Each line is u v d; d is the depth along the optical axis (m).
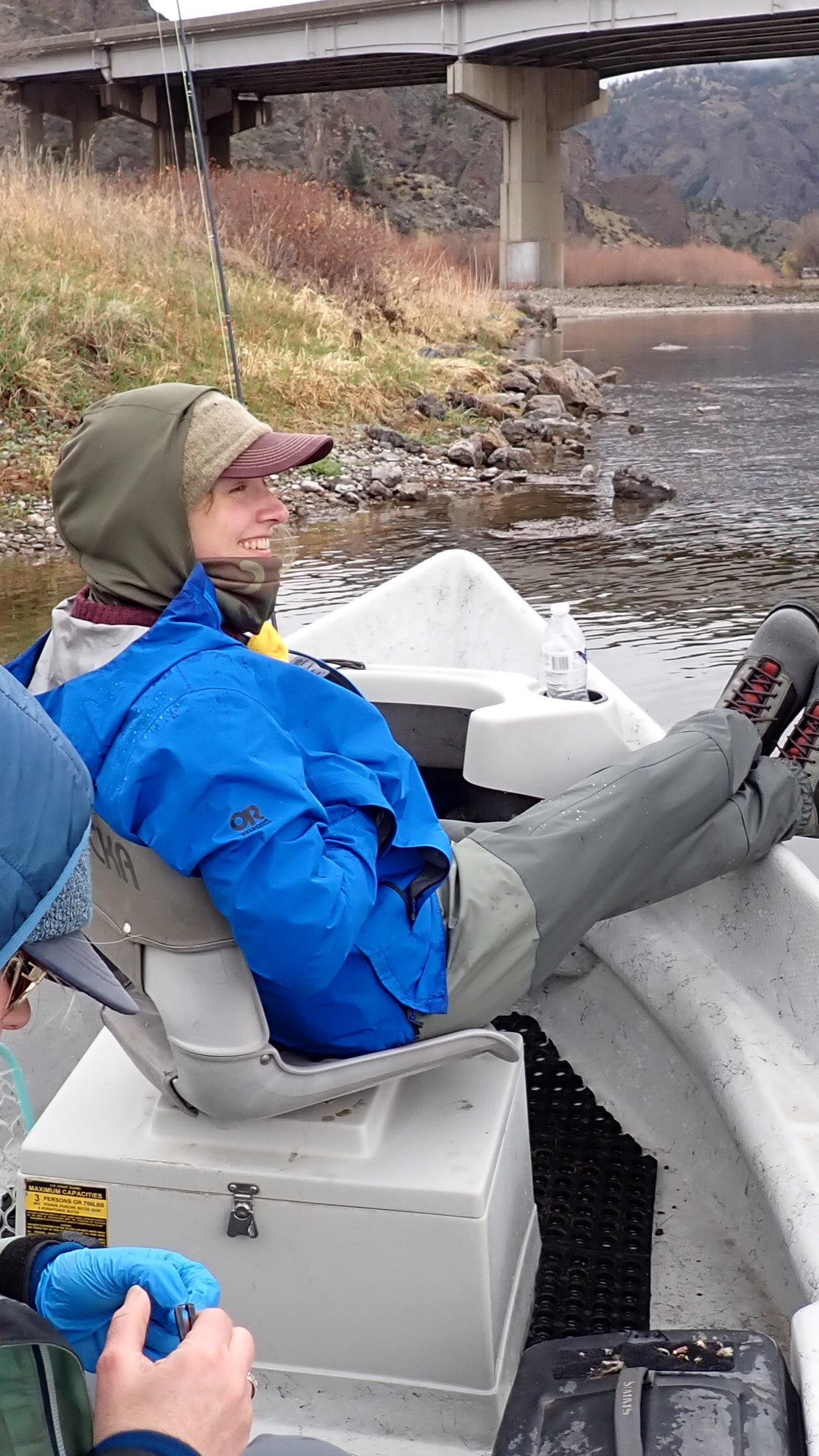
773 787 2.24
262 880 1.48
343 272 17.88
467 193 97.06
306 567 8.89
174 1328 0.90
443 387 15.47
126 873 1.56
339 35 43.06
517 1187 1.84
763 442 14.35
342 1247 1.66
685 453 13.75
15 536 9.98
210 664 1.54
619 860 1.95
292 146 81.06
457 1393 1.69
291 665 1.63
